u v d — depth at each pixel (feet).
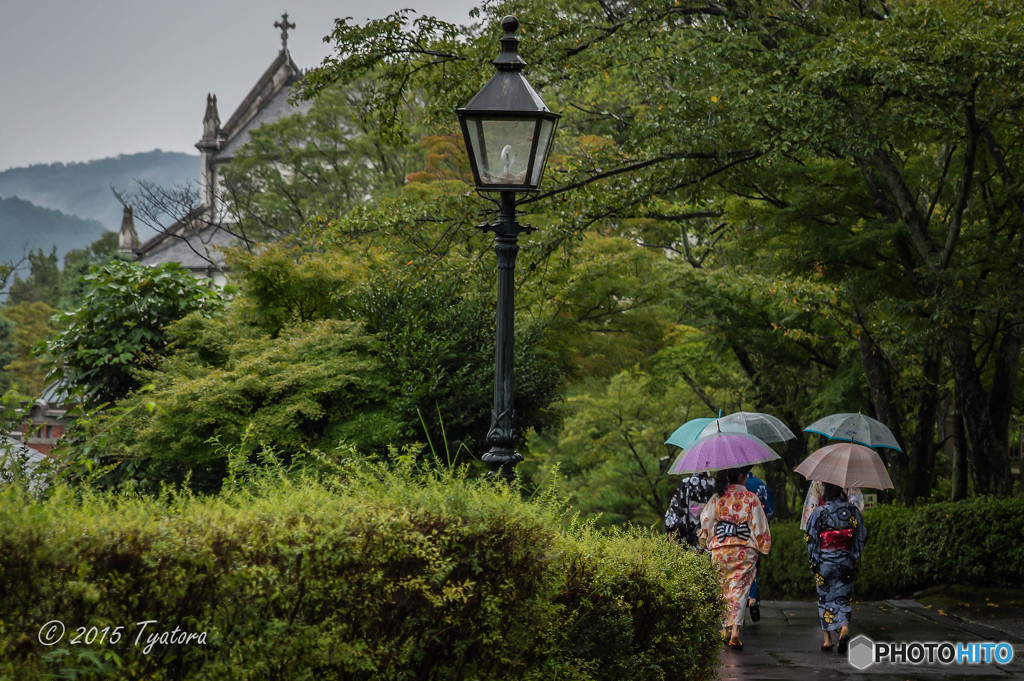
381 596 33.81
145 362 121.39
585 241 167.84
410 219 133.90
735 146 120.47
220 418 102.42
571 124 170.60
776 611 103.76
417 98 194.59
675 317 195.52
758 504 76.69
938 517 121.80
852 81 103.71
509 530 38.14
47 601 27.17
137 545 28.89
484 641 36.96
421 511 36.17
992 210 130.72
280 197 312.09
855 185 136.46
